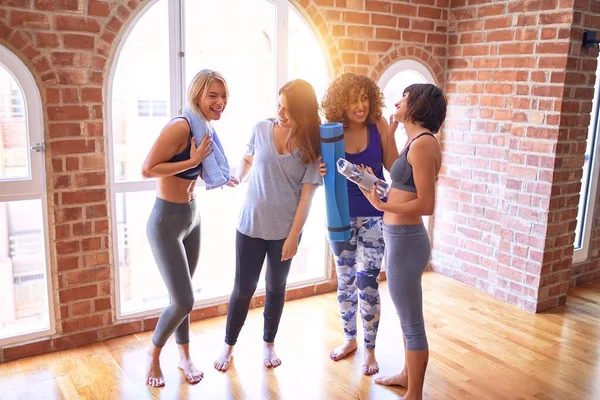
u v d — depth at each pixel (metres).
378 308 2.74
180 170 2.31
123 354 2.90
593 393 2.65
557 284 3.65
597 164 4.07
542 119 3.42
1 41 2.51
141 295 3.48
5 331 2.86
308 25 3.46
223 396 2.54
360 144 2.63
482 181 3.88
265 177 2.51
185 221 2.47
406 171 2.21
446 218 4.21
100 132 2.84
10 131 2.64
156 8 3.00
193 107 2.38
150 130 3.12
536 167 3.47
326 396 2.56
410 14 3.82
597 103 4.00
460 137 4.03
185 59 3.12
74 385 2.59
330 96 2.60
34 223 2.93
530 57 3.46
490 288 3.88
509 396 2.60
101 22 2.74
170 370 2.76
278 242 2.60
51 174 2.74
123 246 3.39
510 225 3.67
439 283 4.10
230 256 3.73
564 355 3.01
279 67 3.45
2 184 2.63
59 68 2.67
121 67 2.99
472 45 3.87
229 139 3.45
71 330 2.94
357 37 3.62
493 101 3.74
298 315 3.46
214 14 3.20
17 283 2.95
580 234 4.18
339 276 2.82
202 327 3.26
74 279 2.90
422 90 2.19
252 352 2.97
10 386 2.56
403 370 2.62
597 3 3.35
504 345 3.11
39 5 2.57
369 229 2.67
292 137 2.44
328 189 2.56
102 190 2.90
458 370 2.82
